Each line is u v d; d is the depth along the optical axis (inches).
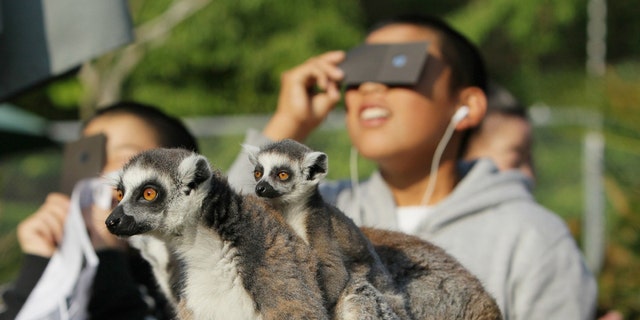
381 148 313.7
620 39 1206.3
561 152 684.1
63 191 321.7
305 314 207.0
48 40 315.9
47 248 305.1
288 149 242.1
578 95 711.7
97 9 316.2
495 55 1118.4
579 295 294.7
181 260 220.2
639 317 509.0
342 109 879.1
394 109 312.8
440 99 319.0
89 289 295.9
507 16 1028.5
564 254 297.9
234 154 633.0
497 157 396.2
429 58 320.5
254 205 220.4
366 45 325.4
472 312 250.7
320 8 1013.2
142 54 968.9
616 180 585.0
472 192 308.8
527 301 291.7
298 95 336.5
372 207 323.6
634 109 595.2
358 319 214.5
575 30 1125.1
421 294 246.8
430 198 325.7
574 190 674.2
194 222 215.5
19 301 298.7
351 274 226.1
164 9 968.9
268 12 1001.5
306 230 227.8
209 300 215.6
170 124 350.3
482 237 300.2
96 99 960.9
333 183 350.6
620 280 517.3
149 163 221.6
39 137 592.7
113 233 217.6
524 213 302.8
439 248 261.1
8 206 647.1
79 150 321.7
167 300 263.4
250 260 211.9
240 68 1014.4
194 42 976.9
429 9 1175.6
